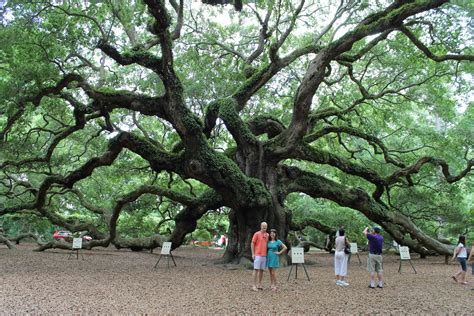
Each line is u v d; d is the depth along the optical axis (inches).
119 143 823.1
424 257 1162.6
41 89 737.0
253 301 438.0
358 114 1056.2
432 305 437.4
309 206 1422.2
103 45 679.7
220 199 911.0
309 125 985.5
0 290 469.7
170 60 703.1
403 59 981.2
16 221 1674.5
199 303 419.8
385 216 940.0
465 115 1234.6
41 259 879.1
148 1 603.2
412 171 973.8
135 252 1178.6
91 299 427.5
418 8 627.2
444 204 1229.7
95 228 1184.2
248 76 951.6
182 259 983.0
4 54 824.3
